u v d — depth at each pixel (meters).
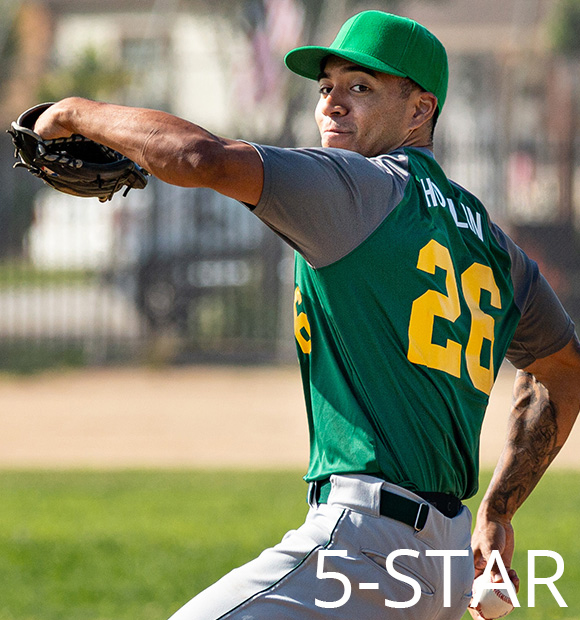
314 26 83.44
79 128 9.24
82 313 69.56
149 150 8.83
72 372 62.00
